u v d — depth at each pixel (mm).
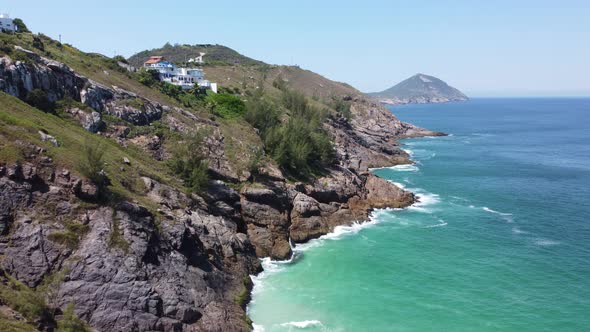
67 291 40438
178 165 66250
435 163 145750
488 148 179625
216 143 80312
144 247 46219
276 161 83938
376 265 65000
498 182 117375
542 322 50219
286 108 132500
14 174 43500
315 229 76625
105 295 41469
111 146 63031
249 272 60188
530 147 182125
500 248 71500
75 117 64312
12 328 32500
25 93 59750
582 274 61906
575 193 105125
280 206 74125
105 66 89250
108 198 48375
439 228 81188
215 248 56812
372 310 52438
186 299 46156
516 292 57062
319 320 50062
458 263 65812
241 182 74438
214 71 172000
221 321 46250
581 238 75562
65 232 43312
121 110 73375
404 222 84750
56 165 47312
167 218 52531
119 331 40500
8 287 37438
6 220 41625
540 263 65625
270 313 51250
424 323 49938
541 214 89125
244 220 70250
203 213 61250
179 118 82438
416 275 61875
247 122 97625
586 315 51531
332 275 61688
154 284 44938
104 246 43906
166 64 121750
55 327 37031
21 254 40719
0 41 62219
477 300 55031
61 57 78438
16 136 47031
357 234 78312
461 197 102688
